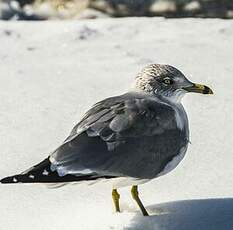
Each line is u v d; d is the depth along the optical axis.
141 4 18.73
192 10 18.41
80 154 8.24
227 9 18.30
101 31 15.72
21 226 8.76
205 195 9.27
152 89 9.26
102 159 8.32
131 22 16.27
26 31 15.87
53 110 11.80
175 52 14.30
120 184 8.74
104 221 8.83
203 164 9.98
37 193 9.44
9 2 19.22
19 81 13.04
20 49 14.79
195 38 15.14
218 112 11.55
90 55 14.34
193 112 11.55
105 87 12.69
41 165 8.08
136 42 15.02
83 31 15.64
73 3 19.22
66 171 8.11
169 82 9.28
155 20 16.39
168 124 8.84
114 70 13.46
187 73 13.22
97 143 8.36
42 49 14.78
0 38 15.44
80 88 12.66
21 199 9.30
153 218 8.86
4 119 11.49
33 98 12.28
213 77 12.99
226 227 8.61
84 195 9.42
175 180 9.64
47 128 11.18
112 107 8.76
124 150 8.45
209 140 10.64
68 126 11.23
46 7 19.27
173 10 18.50
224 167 9.88
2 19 18.84
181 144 8.99
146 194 9.40
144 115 8.70
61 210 9.09
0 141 10.79
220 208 8.96
